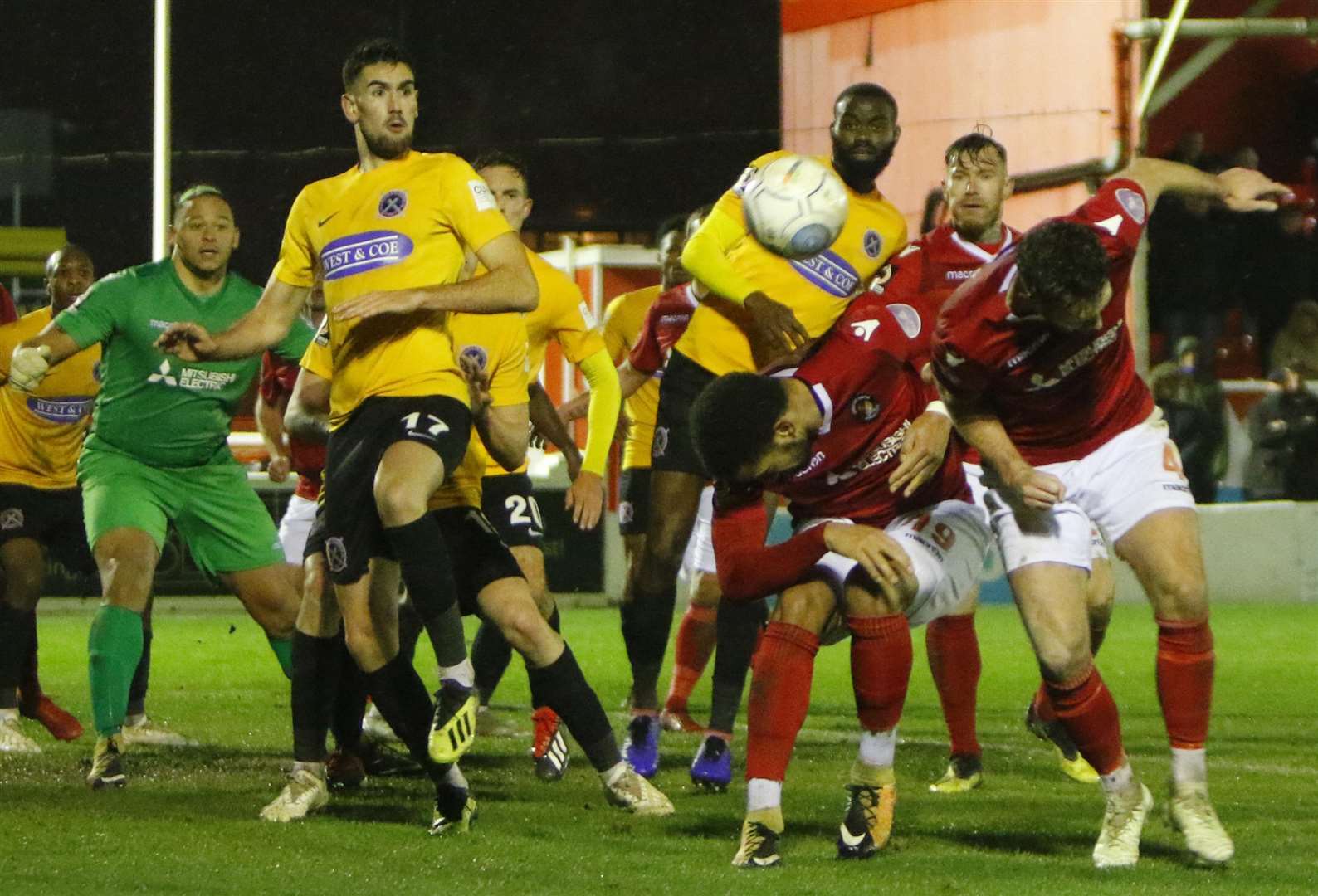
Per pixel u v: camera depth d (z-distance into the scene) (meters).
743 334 19.67
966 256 18.53
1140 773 19.28
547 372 48.22
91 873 12.91
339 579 14.99
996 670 31.44
